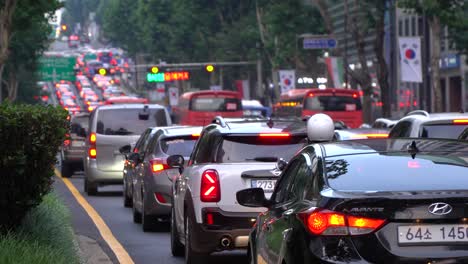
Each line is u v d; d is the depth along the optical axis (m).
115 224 40.69
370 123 121.44
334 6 180.75
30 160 24.59
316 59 151.50
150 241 34.59
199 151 28.19
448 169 15.89
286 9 149.75
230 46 199.88
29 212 26.64
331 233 14.81
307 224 15.16
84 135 59.00
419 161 16.23
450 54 140.50
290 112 122.81
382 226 14.70
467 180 15.55
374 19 119.62
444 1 97.50
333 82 129.38
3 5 79.12
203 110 112.81
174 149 37.66
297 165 18.00
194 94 112.94
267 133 26.72
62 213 32.81
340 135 39.16
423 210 14.65
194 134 38.16
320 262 14.77
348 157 16.56
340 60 128.50
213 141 27.23
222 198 26.09
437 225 14.69
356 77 122.12
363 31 120.69
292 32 150.38
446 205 14.64
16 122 23.94
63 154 73.75
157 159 37.28
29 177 24.83
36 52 151.88
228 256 29.78
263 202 18.77
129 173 47.09
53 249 23.80
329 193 15.31
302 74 147.62
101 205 50.19
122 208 48.34
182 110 119.19
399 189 15.31
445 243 14.66
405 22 154.50
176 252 30.28
